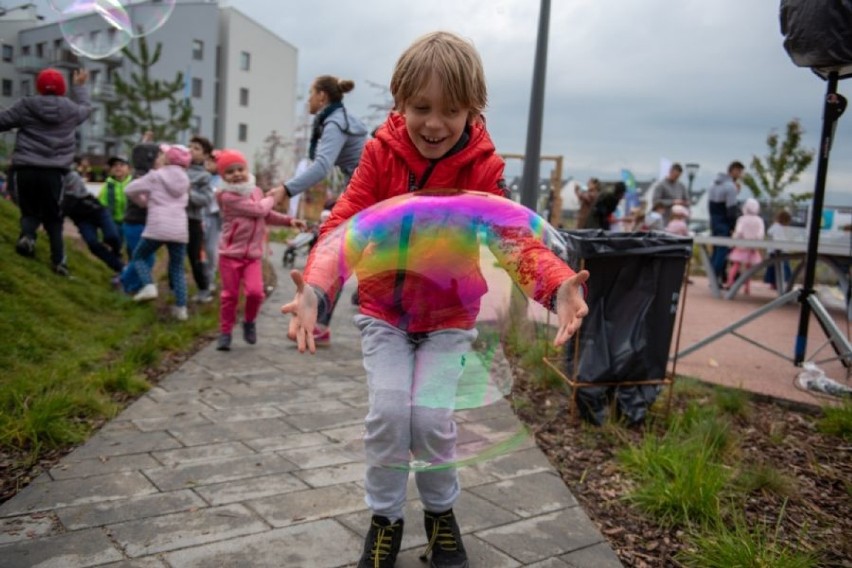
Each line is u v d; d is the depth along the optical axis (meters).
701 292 10.40
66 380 3.82
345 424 3.64
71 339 4.69
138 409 3.71
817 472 3.17
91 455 3.04
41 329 4.56
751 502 2.82
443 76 1.87
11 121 5.64
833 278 9.74
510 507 2.73
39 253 6.25
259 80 54.81
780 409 4.09
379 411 1.97
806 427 3.78
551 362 3.98
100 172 26.69
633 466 3.11
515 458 3.24
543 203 15.00
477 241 1.99
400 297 2.04
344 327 6.25
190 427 3.48
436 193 2.02
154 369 4.54
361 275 2.00
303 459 3.12
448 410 1.99
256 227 5.16
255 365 4.81
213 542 2.34
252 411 3.79
